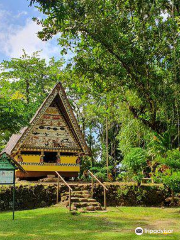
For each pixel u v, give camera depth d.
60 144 21.12
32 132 20.67
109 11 15.57
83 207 14.61
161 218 12.80
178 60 15.53
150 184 17.80
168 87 15.85
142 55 15.70
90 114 30.23
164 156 16.20
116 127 34.81
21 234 9.64
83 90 17.69
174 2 15.35
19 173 20.34
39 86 33.34
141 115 17.25
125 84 16.52
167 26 15.42
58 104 21.45
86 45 16.11
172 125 15.99
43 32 14.47
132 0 15.51
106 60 16.31
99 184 16.97
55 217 12.48
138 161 17.23
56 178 19.56
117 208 15.60
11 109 15.14
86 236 9.33
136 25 15.66
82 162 28.88
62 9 8.84
